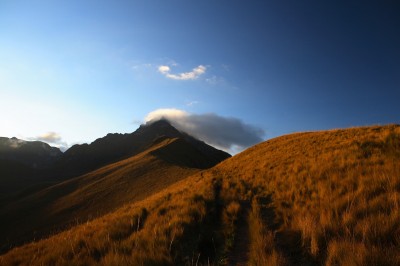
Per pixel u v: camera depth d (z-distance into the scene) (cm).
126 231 1180
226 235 1027
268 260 686
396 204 793
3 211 8106
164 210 1523
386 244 647
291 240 833
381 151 1622
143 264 760
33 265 952
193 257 862
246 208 1420
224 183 2205
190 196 1731
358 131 2623
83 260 862
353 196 982
